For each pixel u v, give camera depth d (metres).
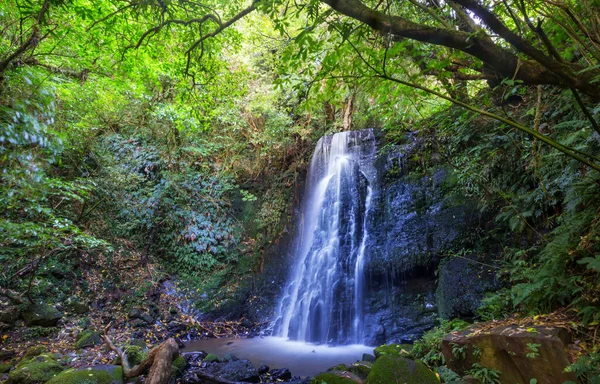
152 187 10.28
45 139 3.78
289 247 9.12
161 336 6.87
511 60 2.18
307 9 2.60
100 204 9.08
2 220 4.61
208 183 10.59
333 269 7.46
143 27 5.52
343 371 3.89
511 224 4.60
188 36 5.00
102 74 6.70
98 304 7.53
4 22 3.81
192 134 10.02
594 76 2.07
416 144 7.36
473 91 5.18
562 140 3.66
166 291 8.57
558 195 4.39
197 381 4.64
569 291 3.12
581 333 2.80
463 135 5.56
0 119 3.42
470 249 5.71
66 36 5.30
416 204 6.85
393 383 3.18
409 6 4.06
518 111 4.84
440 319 5.28
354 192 8.02
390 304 6.40
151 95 8.44
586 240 3.07
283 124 10.10
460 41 2.17
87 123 7.82
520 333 2.85
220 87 6.58
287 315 7.71
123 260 8.81
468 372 3.09
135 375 4.26
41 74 5.02
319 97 2.95
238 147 11.05
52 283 7.36
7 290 6.52
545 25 2.68
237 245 9.82
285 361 5.64
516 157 4.99
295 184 10.07
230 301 8.33
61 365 4.71
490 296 4.68
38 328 6.11
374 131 8.66
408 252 6.43
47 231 5.16
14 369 4.67
